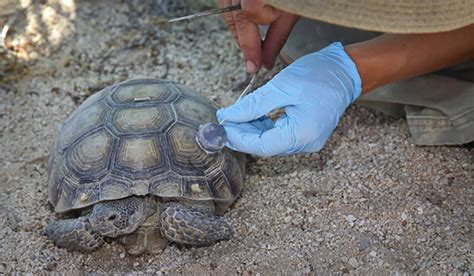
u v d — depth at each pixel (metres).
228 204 0.81
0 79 1.10
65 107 1.04
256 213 0.83
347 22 0.56
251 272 0.75
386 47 0.78
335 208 0.83
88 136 0.79
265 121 0.82
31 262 0.77
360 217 0.81
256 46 0.79
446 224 0.79
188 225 0.74
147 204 0.77
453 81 0.88
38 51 1.16
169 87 0.85
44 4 1.28
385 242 0.78
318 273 0.75
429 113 0.88
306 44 1.00
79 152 0.78
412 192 0.84
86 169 0.77
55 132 0.99
